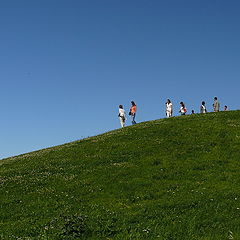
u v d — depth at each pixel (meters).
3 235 17.77
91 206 21.27
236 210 19.09
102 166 30.30
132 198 22.44
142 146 35.25
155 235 16.77
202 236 16.39
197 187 23.44
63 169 30.86
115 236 16.88
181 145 34.25
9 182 28.23
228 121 42.06
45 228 17.88
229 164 28.14
